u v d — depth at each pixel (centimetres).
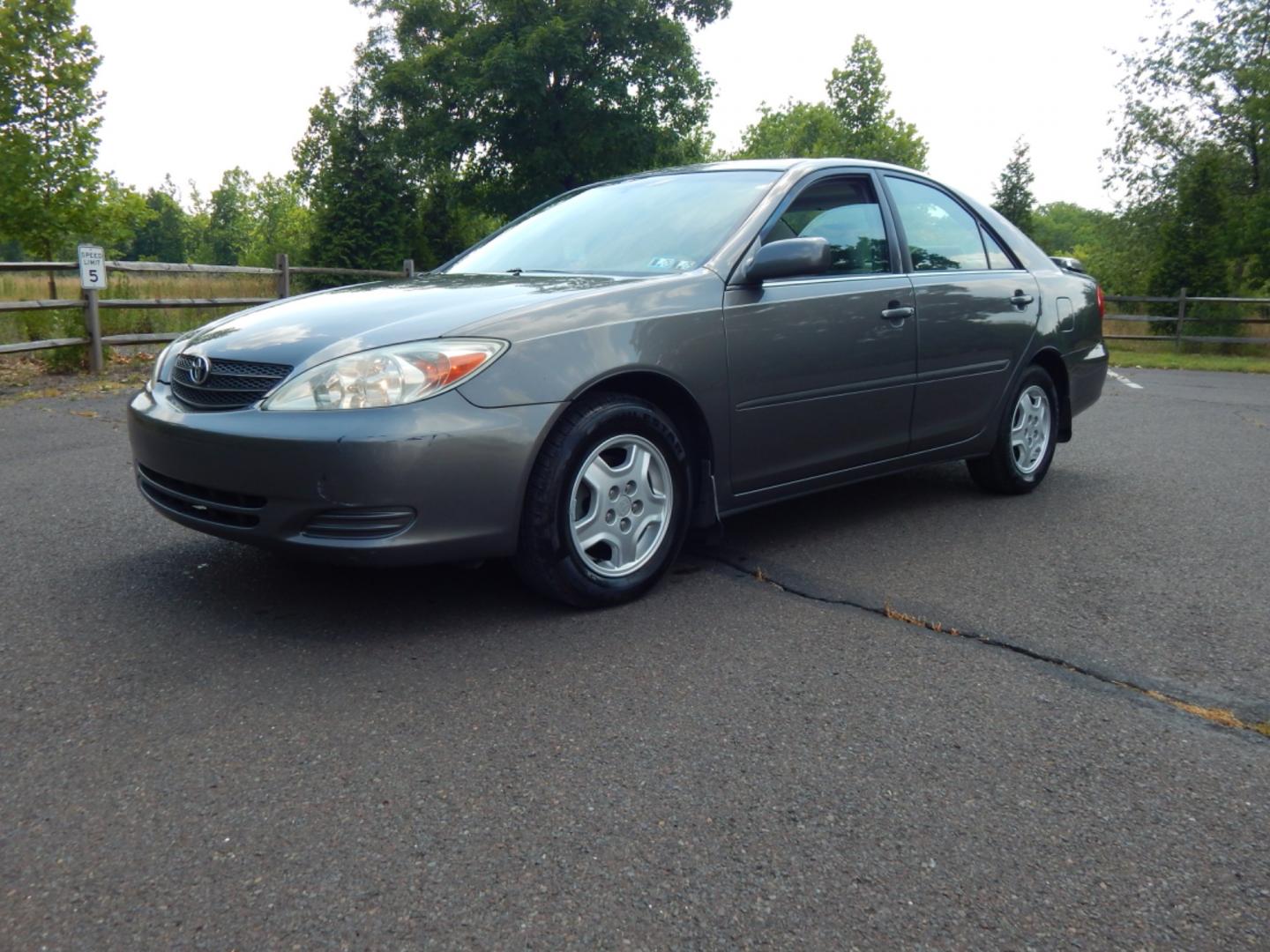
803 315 392
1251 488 566
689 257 383
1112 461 648
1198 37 3033
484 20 3497
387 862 203
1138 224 3259
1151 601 369
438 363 303
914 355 443
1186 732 268
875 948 182
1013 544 441
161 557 394
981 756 252
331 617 334
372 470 292
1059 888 201
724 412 368
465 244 3962
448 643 314
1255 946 185
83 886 194
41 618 329
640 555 353
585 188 484
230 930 183
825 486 423
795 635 328
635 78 3406
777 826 219
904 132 5731
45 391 845
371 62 3753
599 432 330
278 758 243
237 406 313
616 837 214
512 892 195
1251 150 3034
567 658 305
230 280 1165
